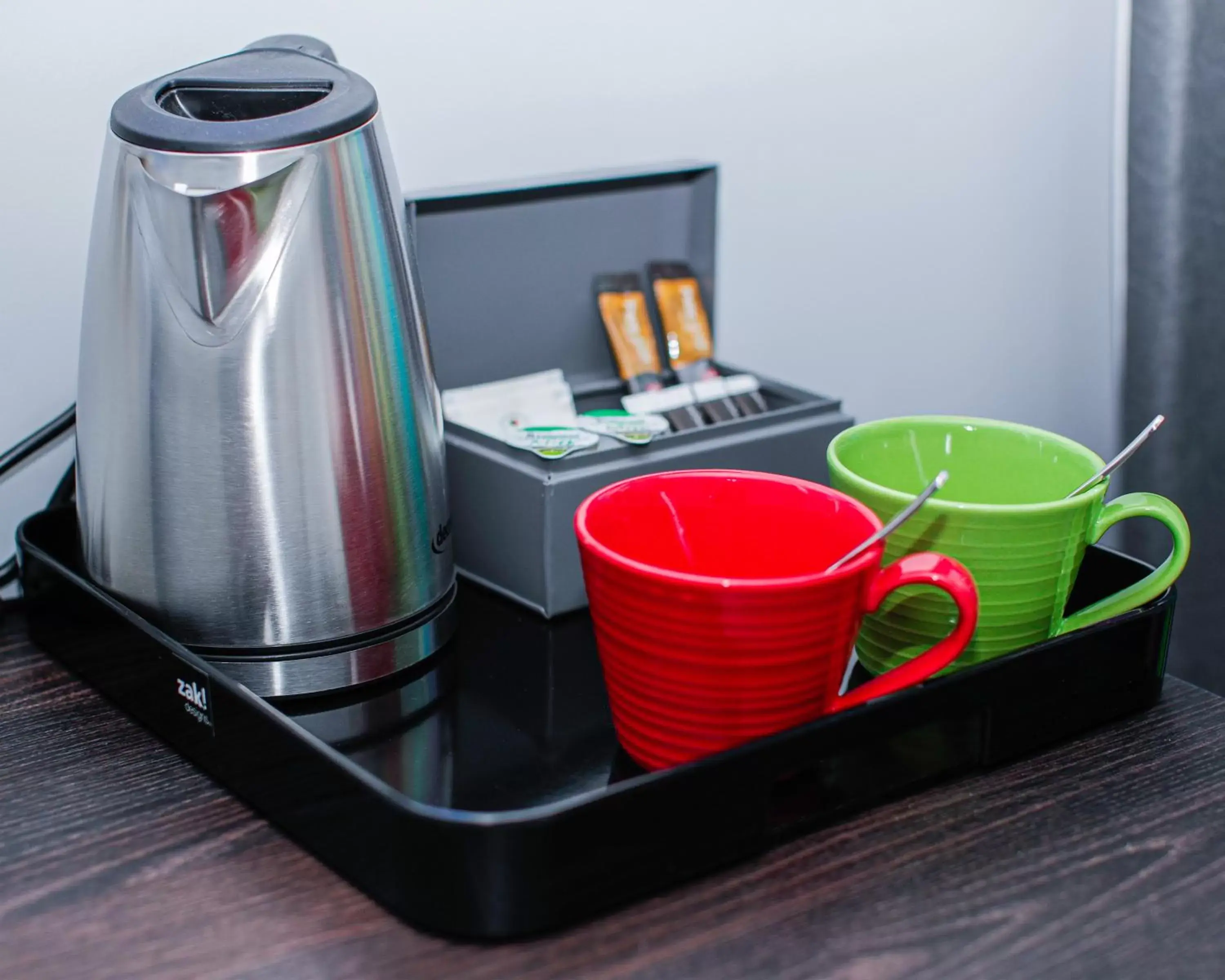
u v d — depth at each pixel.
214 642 0.47
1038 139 0.91
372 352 0.46
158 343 0.44
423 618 0.51
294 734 0.41
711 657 0.39
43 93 0.56
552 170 0.71
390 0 0.63
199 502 0.45
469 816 0.36
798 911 0.39
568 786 0.44
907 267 0.88
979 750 0.46
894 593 0.47
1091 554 0.57
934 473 0.54
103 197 0.45
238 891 0.40
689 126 0.75
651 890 0.39
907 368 0.91
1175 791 0.45
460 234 0.64
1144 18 0.82
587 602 0.58
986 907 0.39
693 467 0.59
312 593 0.47
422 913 0.38
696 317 0.72
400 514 0.49
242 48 0.60
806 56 0.78
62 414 0.60
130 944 0.38
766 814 0.41
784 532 0.47
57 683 0.53
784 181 0.80
